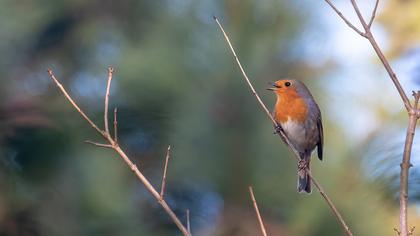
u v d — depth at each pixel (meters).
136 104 12.22
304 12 13.36
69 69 14.95
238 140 11.98
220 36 12.84
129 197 12.28
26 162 11.44
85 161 11.72
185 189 12.38
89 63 15.15
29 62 14.59
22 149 11.39
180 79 12.43
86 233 11.77
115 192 11.98
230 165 11.94
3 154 11.34
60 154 11.54
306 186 11.53
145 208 12.61
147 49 13.16
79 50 15.45
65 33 15.55
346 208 11.79
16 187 11.51
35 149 11.41
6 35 14.39
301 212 11.80
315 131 12.30
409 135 7.62
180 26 13.24
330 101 13.24
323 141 12.40
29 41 14.70
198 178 12.02
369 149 12.31
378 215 11.80
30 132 11.36
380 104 13.58
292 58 13.06
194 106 12.16
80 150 11.69
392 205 11.75
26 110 11.49
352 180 12.04
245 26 12.91
